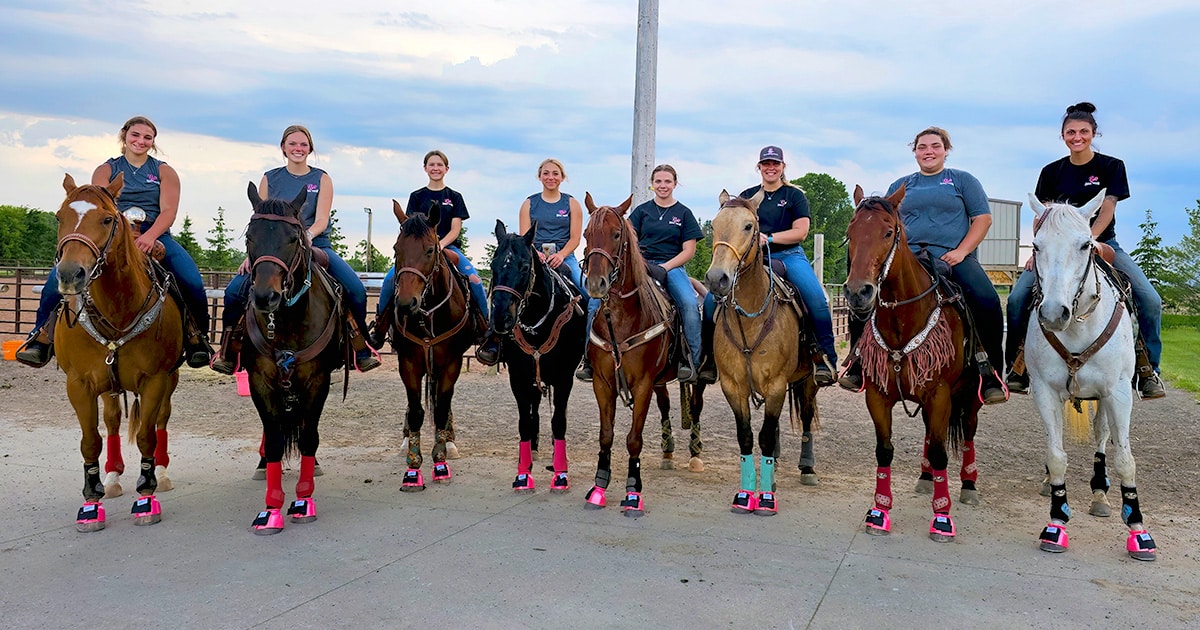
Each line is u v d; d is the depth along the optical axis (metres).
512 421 9.84
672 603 4.04
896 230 4.88
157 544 4.95
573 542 5.03
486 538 5.09
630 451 5.82
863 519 5.67
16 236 53.66
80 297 5.00
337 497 6.18
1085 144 5.80
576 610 3.94
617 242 5.58
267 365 5.29
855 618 3.87
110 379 5.29
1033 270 5.54
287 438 5.86
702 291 7.42
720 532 5.29
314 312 5.45
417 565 4.57
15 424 9.07
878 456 5.38
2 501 5.93
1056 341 4.95
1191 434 9.12
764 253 5.88
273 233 4.97
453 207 7.66
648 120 10.20
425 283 5.98
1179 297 28.16
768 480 5.85
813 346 6.18
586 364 6.59
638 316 5.73
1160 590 4.27
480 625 3.75
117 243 5.00
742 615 3.89
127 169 6.00
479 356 6.80
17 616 3.83
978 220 5.72
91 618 3.81
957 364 5.23
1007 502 6.21
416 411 6.45
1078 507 6.08
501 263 5.95
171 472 7.01
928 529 5.42
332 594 4.12
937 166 5.98
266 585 4.25
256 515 5.62
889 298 5.07
